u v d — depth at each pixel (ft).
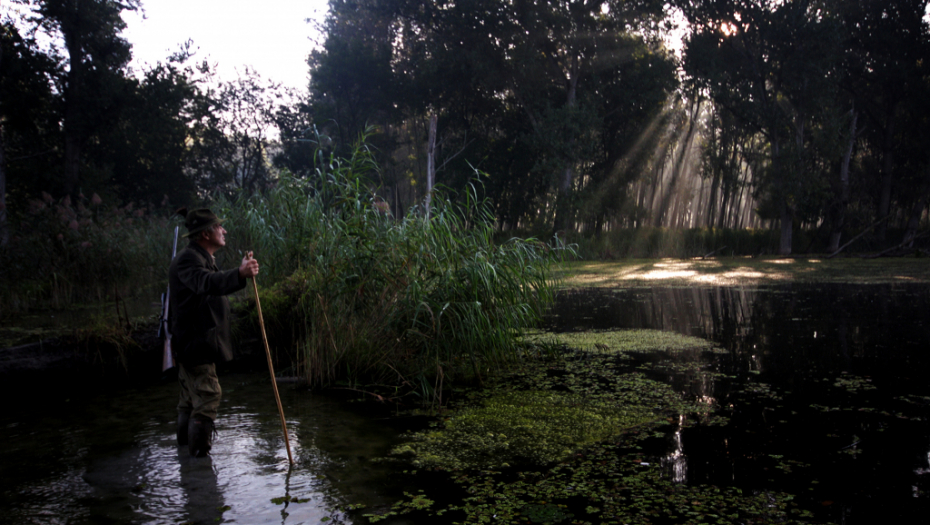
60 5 65.21
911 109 95.86
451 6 93.04
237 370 20.30
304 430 13.32
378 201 20.71
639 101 90.58
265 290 22.56
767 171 90.58
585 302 37.99
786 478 10.14
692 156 129.29
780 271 59.00
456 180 101.09
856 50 96.32
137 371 19.21
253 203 29.45
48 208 35.81
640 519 8.71
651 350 22.30
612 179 96.73
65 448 12.18
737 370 18.69
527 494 9.74
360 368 18.38
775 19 83.20
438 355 16.71
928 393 15.51
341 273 18.45
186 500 9.55
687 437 12.50
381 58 108.17
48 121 71.05
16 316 27.76
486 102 102.99
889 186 96.94
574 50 88.89
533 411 14.71
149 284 37.24
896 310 30.48
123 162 89.61
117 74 73.10
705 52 89.56
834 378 17.31
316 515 8.96
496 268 19.07
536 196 104.78
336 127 110.32
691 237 96.99
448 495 9.72
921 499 9.17
